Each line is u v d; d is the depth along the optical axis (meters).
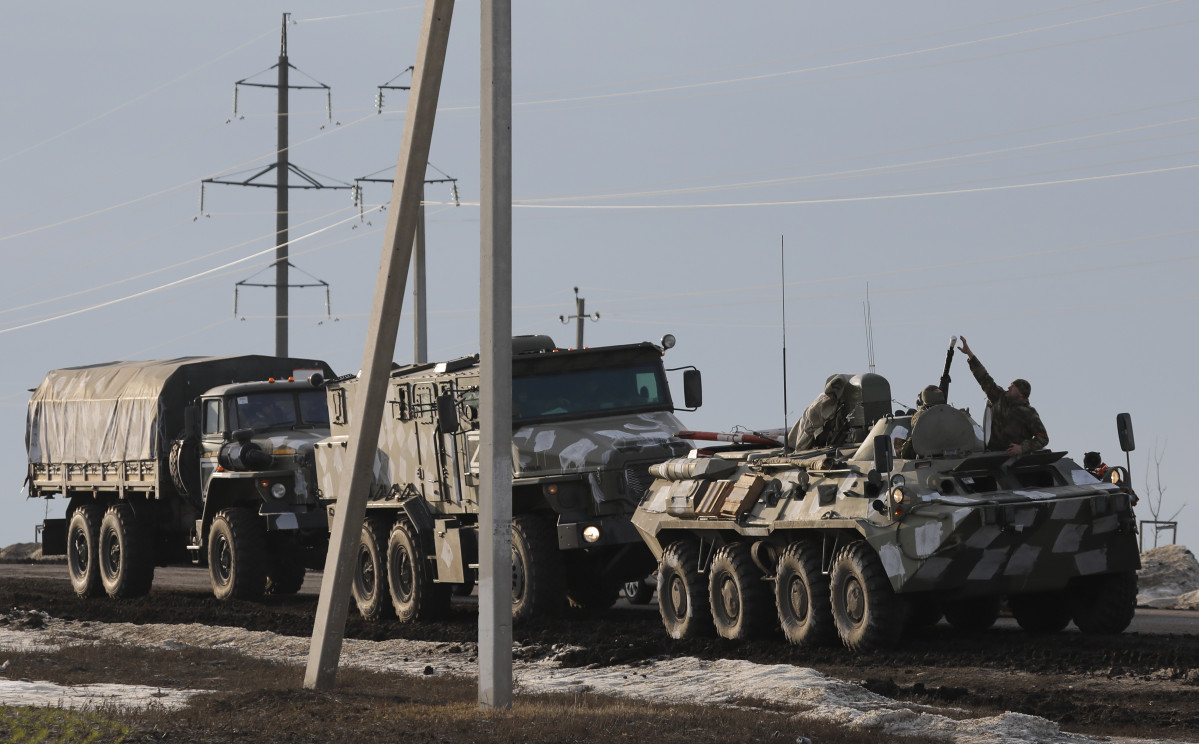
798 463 29.91
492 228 22.59
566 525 35.12
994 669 25.81
